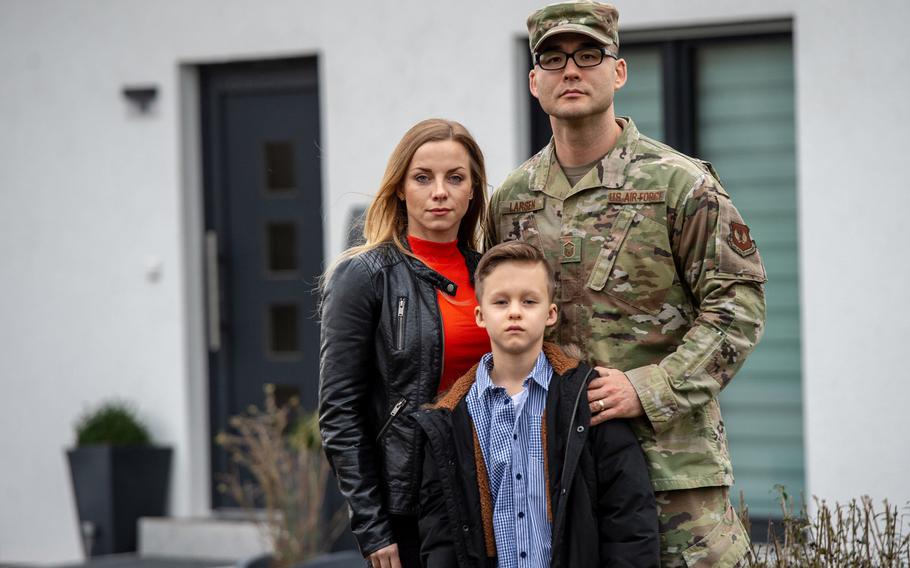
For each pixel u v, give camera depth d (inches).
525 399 159.8
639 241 167.8
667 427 162.7
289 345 373.4
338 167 351.6
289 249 372.5
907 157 300.7
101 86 376.5
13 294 385.7
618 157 169.8
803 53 307.6
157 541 362.9
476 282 162.7
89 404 378.9
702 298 166.4
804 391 311.3
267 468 322.3
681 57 324.5
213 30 365.4
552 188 173.3
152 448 367.9
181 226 370.9
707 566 165.0
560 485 155.8
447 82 340.2
